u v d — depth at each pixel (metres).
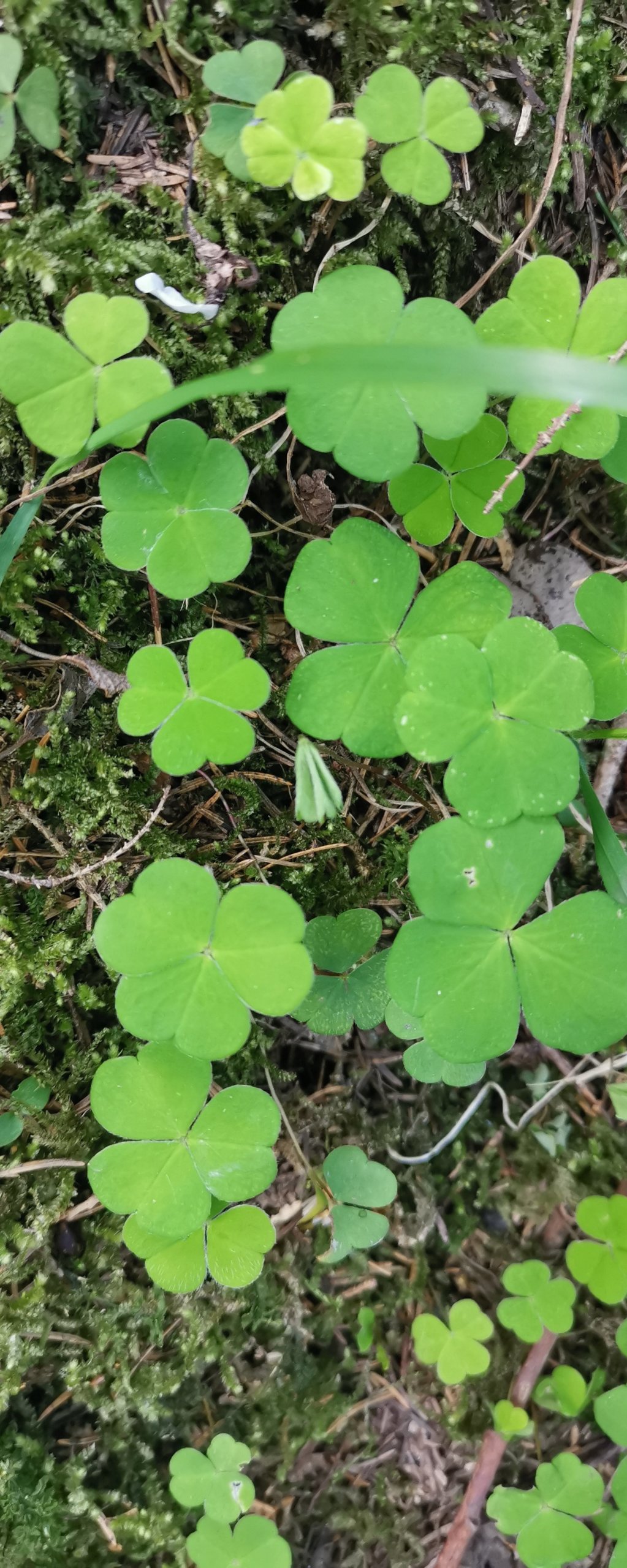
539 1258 0.27
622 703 0.21
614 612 0.21
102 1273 0.24
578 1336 0.27
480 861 0.20
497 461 0.21
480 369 0.17
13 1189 0.24
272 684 0.24
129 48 0.20
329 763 0.24
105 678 0.22
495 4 0.21
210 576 0.20
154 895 0.20
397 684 0.20
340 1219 0.24
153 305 0.21
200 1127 0.21
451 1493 0.27
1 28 0.19
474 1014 0.20
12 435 0.21
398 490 0.21
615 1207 0.25
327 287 0.19
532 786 0.20
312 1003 0.23
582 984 0.20
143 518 0.20
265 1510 0.26
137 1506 0.25
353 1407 0.27
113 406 0.19
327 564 0.20
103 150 0.20
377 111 0.19
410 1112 0.27
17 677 0.22
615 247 0.23
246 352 0.22
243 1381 0.26
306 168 0.19
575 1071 0.27
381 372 0.17
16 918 0.23
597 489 0.25
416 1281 0.27
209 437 0.22
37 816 0.23
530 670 0.20
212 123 0.19
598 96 0.22
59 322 0.21
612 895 0.23
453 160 0.21
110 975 0.24
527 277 0.20
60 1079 0.24
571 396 0.17
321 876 0.25
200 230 0.21
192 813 0.24
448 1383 0.25
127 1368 0.24
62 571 0.22
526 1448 0.27
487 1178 0.27
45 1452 0.24
